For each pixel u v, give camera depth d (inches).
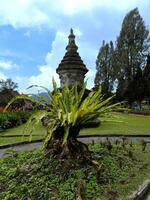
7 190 72.1
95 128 189.6
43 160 82.7
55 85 87.4
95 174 76.6
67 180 73.5
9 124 215.6
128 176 81.2
